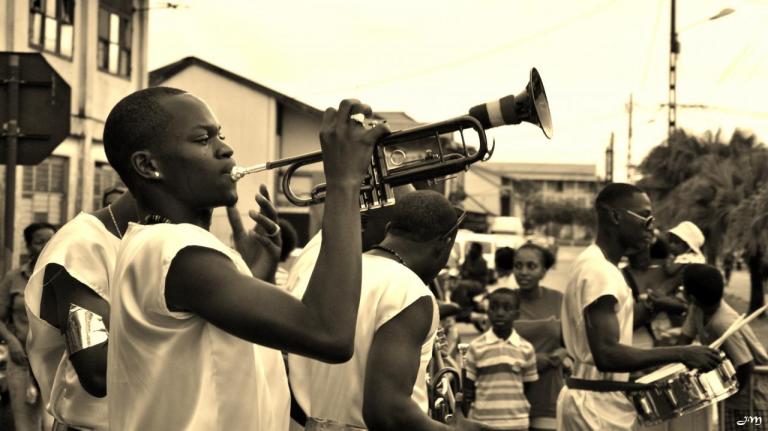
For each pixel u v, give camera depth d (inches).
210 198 102.3
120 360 97.6
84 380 128.6
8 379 280.4
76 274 134.0
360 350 132.8
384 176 110.7
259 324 90.6
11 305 285.6
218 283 91.8
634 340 259.8
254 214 127.7
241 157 1409.9
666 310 258.1
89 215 140.6
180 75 1424.7
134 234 99.2
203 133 101.8
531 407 284.0
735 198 1268.5
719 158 1521.9
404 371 129.2
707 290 256.7
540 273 312.5
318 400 136.7
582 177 4320.9
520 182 3666.3
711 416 247.0
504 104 112.0
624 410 207.0
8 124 267.3
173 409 94.7
